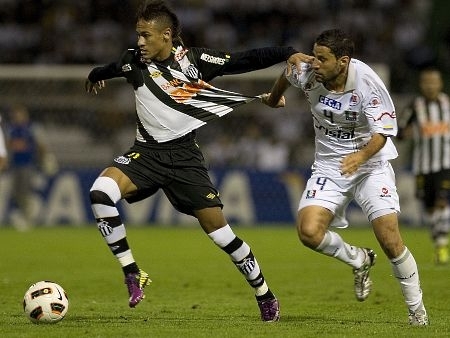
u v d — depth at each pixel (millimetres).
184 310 27953
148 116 24125
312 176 25047
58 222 71562
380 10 93500
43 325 23375
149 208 72750
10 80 77062
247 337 21500
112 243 23484
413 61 85375
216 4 94562
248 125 77688
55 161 77938
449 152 45688
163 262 46188
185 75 24109
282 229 68500
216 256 49531
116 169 23969
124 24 94438
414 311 24094
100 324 23922
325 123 24344
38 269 42219
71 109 78562
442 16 88438
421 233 64938
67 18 94062
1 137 41844
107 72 24641
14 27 94438
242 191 71688
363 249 26766
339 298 31641
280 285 36000
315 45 22969
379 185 24062
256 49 24203
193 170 24234
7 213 71438
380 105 23219
